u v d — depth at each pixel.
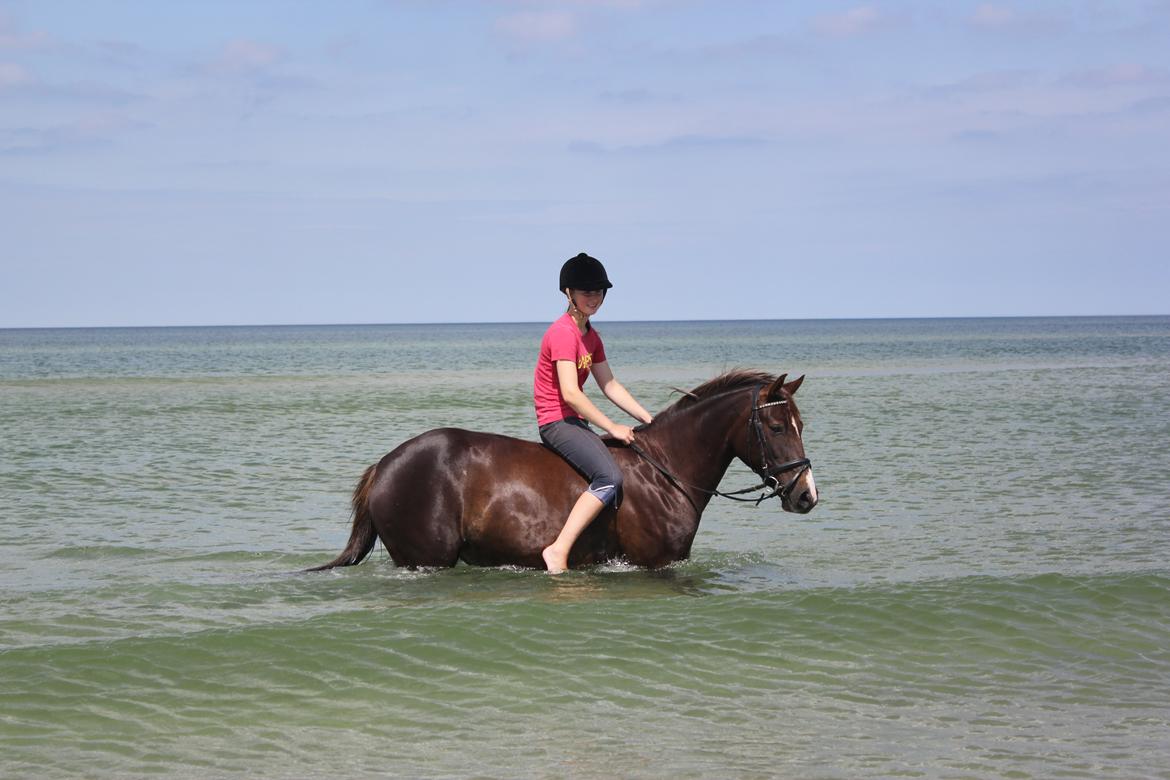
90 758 5.62
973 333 171.25
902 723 6.16
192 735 5.93
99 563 10.15
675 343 129.50
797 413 8.58
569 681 6.77
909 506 13.76
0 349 112.44
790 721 6.18
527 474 8.64
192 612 8.23
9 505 13.75
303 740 5.89
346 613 7.89
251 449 20.55
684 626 7.75
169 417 28.11
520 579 8.62
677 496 8.80
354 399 35.47
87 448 20.50
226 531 12.02
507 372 58.75
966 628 7.78
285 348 118.75
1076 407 29.34
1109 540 11.44
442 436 8.77
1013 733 6.00
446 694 6.55
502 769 5.52
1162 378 44.03
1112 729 6.06
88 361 76.12
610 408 31.12
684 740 5.90
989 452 19.41
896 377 48.22
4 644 7.39
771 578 9.59
